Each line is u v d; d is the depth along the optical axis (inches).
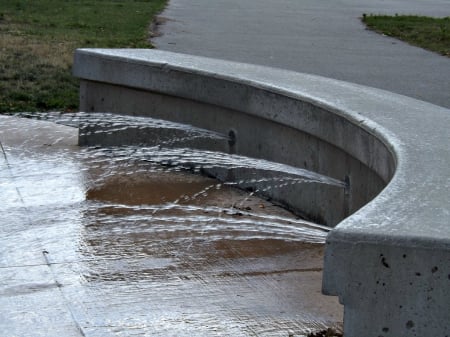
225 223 294.5
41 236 279.3
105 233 282.5
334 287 158.6
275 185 319.3
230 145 348.2
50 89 511.2
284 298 230.8
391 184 189.9
